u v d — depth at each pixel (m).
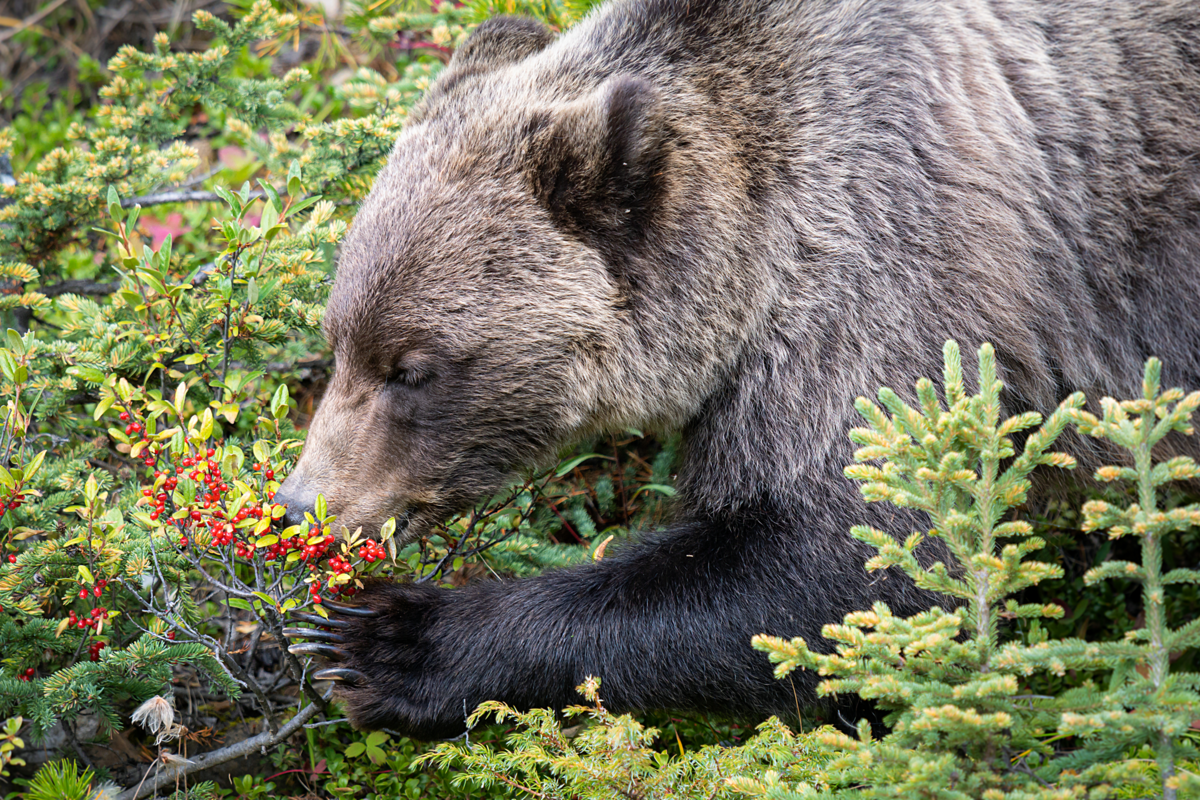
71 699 6.67
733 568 7.38
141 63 10.20
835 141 7.55
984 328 7.39
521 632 7.35
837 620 7.25
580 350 7.57
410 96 10.46
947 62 7.72
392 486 7.60
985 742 4.96
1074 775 4.80
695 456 7.97
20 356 7.46
